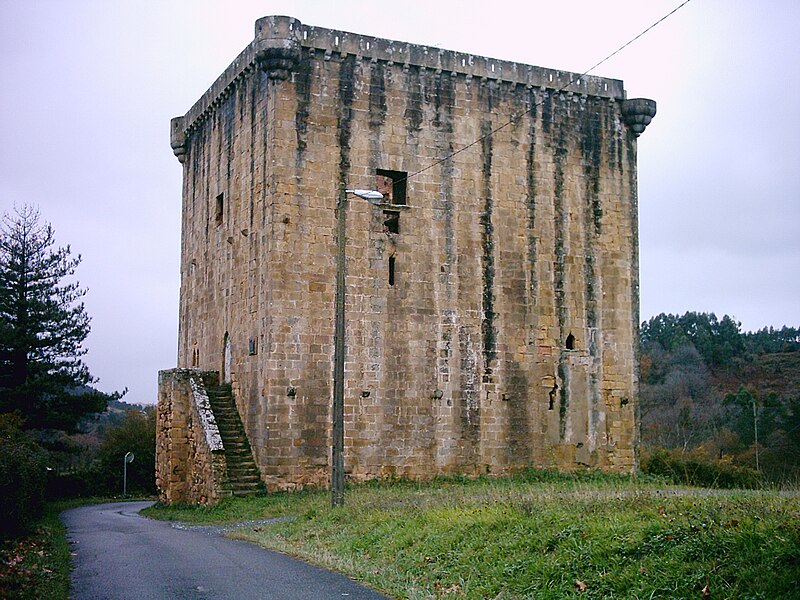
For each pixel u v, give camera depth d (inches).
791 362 4069.9
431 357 1264.8
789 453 2476.6
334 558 657.0
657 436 3181.6
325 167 1229.7
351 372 1216.8
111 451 2373.3
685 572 466.0
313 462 1188.5
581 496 745.0
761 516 507.5
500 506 701.9
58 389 1988.2
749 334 4835.1
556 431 1334.9
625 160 1427.2
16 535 815.1
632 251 1421.0
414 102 1285.7
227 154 1403.8
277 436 1173.7
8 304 1983.3
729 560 462.3
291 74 1222.3
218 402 1309.1
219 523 1006.4
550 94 1378.0
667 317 4940.9
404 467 1232.8
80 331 2049.7
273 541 775.7
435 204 1288.1
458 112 1312.7
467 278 1298.0
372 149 1255.5
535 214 1352.1
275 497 1129.4
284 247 1200.8
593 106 1409.9
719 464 1637.6
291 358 1189.1
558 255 1363.2
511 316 1321.4
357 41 1253.7
